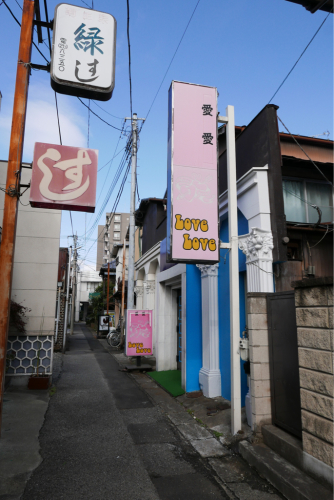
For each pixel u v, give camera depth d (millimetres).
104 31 4969
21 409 6125
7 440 4699
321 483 3240
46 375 7965
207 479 3789
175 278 9227
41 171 4676
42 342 8195
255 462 3975
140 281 16047
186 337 7629
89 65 4812
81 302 50906
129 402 6898
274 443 4074
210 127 5473
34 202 4602
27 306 8203
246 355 4715
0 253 3969
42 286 8359
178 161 5250
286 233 5531
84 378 9312
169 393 7633
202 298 7684
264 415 4449
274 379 4430
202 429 5316
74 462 4121
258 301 4676
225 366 6812
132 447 4617
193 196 5188
